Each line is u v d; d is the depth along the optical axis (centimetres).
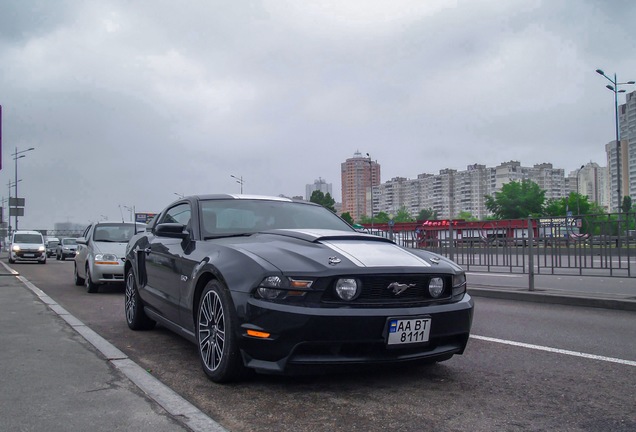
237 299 376
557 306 848
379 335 365
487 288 1002
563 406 361
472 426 323
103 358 465
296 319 353
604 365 471
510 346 546
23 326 618
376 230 1145
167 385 402
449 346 404
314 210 584
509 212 6781
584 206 6225
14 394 365
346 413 343
